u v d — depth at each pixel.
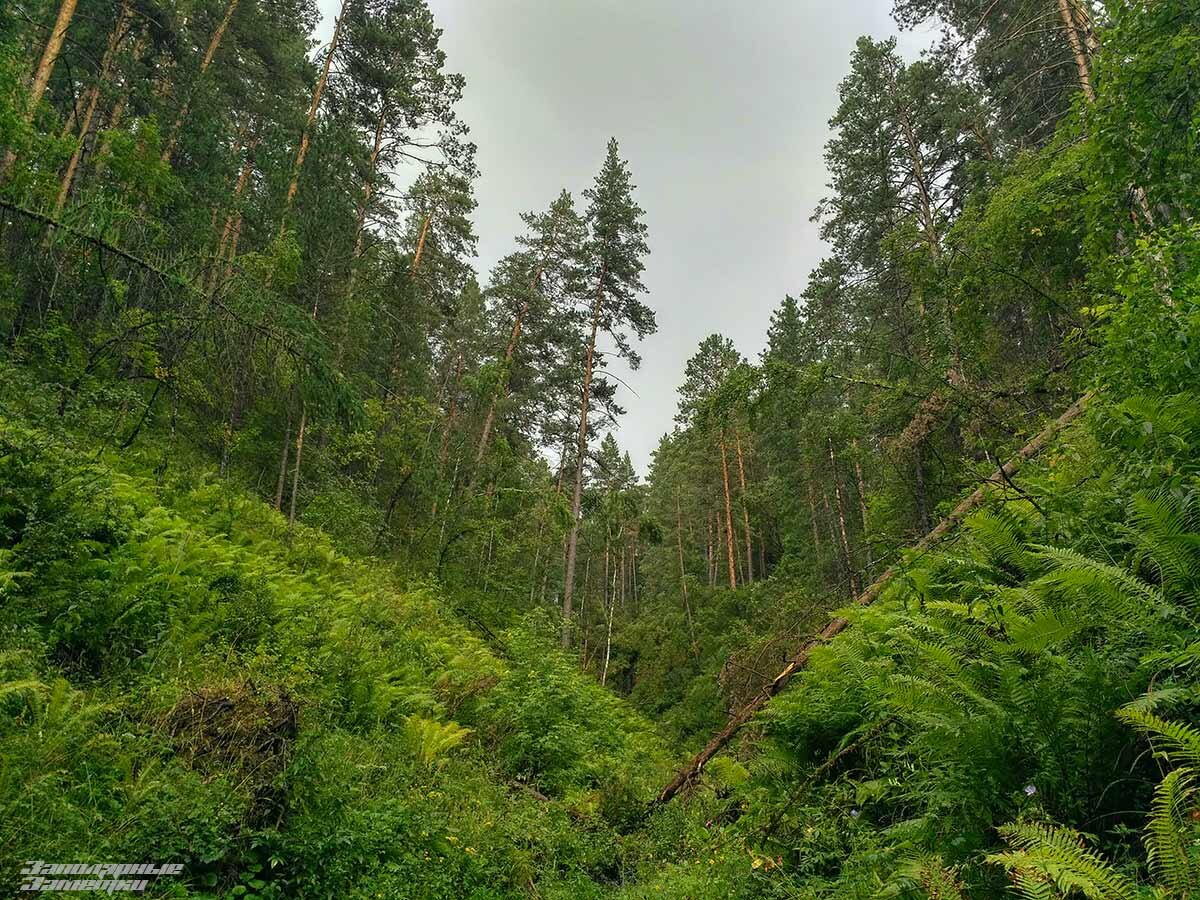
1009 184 10.59
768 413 12.78
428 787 6.50
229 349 10.97
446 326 34.25
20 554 6.17
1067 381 8.81
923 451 12.09
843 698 6.12
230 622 7.45
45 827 3.60
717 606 28.34
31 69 13.88
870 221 19.06
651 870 6.30
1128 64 6.41
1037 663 3.72
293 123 18.56
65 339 11.70
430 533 22.22
